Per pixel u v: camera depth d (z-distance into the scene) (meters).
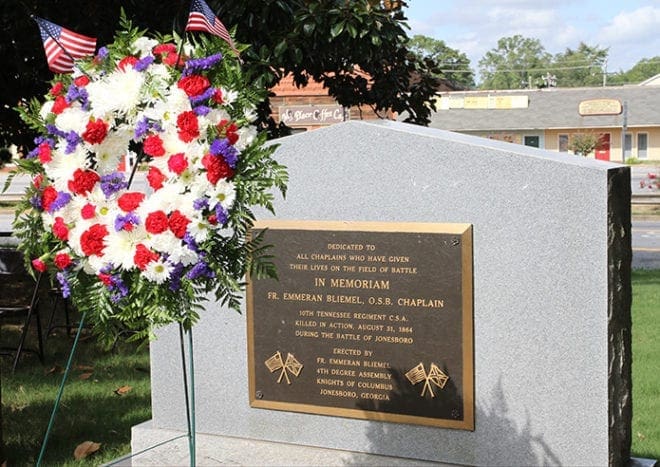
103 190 3.47
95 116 3.47
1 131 10.75
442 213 4.41
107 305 3.55
